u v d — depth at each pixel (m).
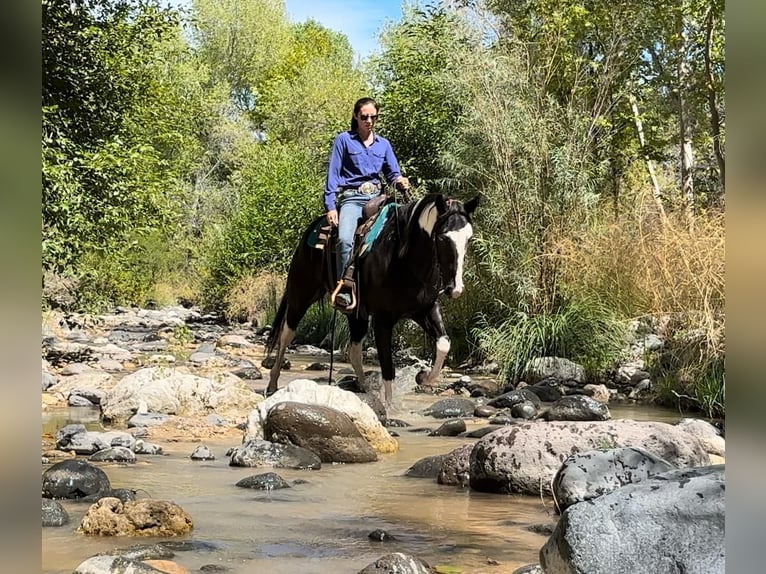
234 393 9.12
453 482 5.61
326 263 9.02
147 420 8.06
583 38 18.36
